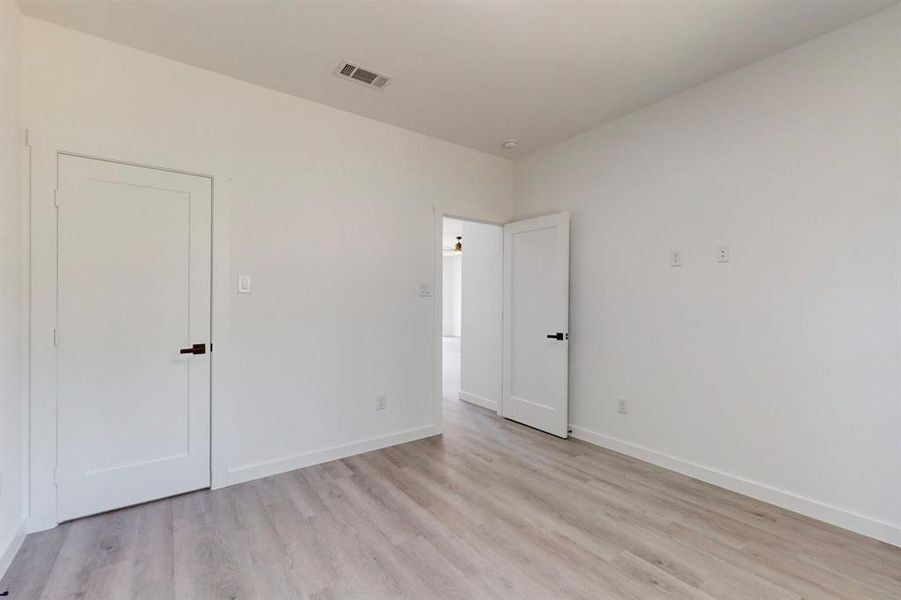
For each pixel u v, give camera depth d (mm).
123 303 2412
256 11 2129
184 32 2303
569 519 2336
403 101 3072
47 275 2197
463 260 5043
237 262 2770
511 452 3354
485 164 4105
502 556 2002
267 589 1772
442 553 2023
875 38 2148
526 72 2689
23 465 2123
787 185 2463
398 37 2338
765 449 2553
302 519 2322
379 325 3412
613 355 3406
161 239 2525
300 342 3021
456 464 3107
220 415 2691
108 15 2158
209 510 2410
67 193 2260
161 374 2523
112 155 2367
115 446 2393
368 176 3346
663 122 3068
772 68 2516
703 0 2023
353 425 3277
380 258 3412
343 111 3217
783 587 1791
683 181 2951
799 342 2420
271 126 2902
